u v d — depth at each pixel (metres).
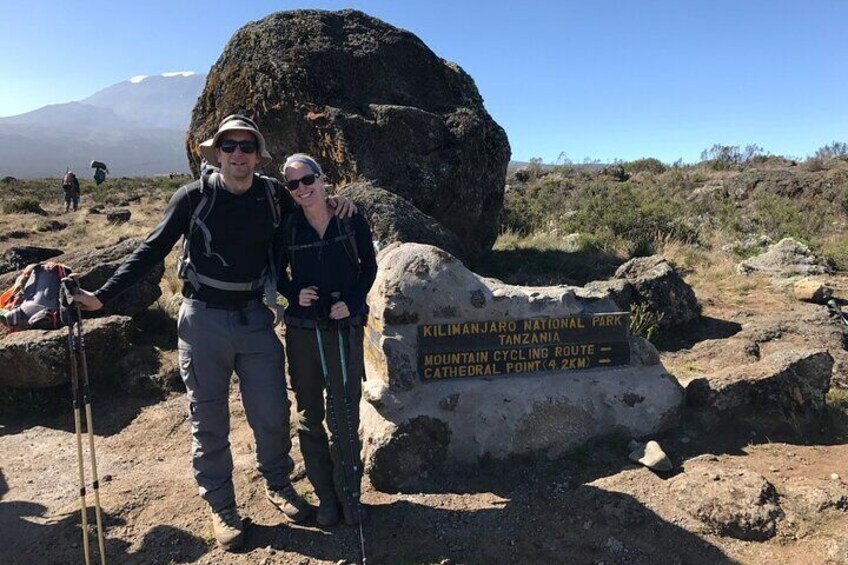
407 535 3.36
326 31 9.95
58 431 4.83
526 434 4.06
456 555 3.20
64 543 3.37
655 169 34.66
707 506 3.41
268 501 3.70
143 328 6.76
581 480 3.87
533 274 9.14
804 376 4.52
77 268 7.22
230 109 9.82
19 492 3.91
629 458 4.07
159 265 6.93
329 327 3.20
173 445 4.57
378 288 4.12
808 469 3.92
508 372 4.20
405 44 10.48
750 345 6.16
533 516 3.51
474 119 9.85
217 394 3.25
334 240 3.19
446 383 4.06
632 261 7.54
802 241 12.33
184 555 3.25
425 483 3.84
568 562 3.14
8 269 8.98
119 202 28.56
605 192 21.78
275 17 10.05
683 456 4.11
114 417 5.05
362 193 7.62
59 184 47.03
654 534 3.30
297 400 3.40
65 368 5.18
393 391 3.94
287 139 9.36
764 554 3.15
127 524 3.54
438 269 4.07
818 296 8.28
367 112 9.25
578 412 4.18
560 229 13.51
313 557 3.20
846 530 3.24
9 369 5.10
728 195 22.09
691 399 4.51
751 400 4.41
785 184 21.16
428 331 4.04
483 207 10.22
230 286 3.11
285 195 3.23
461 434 3.98
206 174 3.09
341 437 3.30
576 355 4.31
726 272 10.02
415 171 9.06
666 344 6.67
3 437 4.75
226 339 3.14
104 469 4.21
